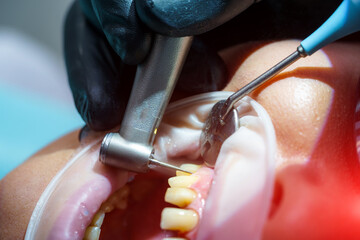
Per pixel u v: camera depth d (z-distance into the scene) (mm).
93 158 211
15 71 554
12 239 205
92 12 245
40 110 492
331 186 182
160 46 194
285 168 183
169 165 198
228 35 223
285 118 189
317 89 192
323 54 202
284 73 196
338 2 216
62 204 202
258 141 185
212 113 197
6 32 627
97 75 230
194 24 189
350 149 189
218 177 184
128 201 229
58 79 586
